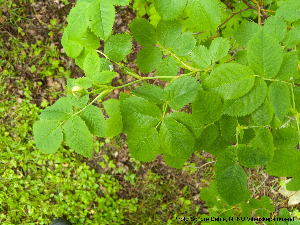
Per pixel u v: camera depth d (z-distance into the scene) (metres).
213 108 0.29
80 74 1.36
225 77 0.28
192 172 1.29
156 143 0.30
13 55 1.33
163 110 0.30
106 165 1.33
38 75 1.35
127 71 0.33
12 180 1.26
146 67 0.35
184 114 0.30
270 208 0.40
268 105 0.28
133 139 0.30
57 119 0.30
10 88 1.32
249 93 0.28
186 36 0.33
